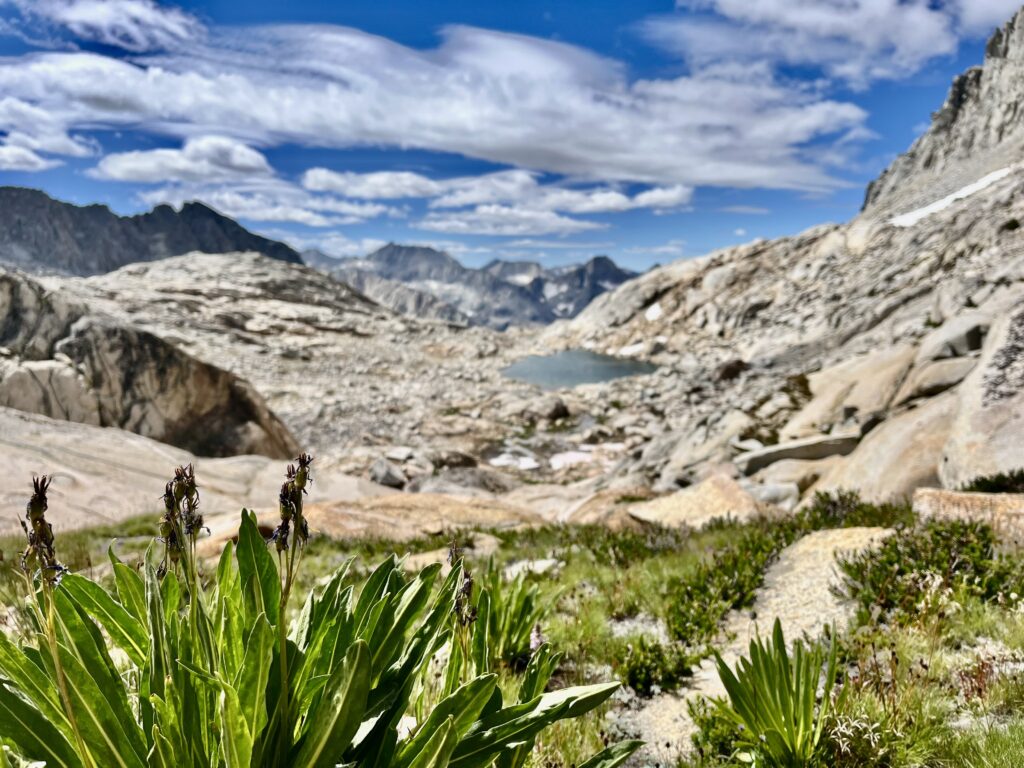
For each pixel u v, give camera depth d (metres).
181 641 1.83
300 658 1.90
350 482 24.39
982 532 6.56
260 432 34.19
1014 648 4.70
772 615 6.43
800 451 20.12
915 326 36.50
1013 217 55.75
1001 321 15.64
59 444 21.16
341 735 1.60
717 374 49.91
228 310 108.31
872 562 6.54
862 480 15.54
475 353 99.44
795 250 100.06
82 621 1.65
